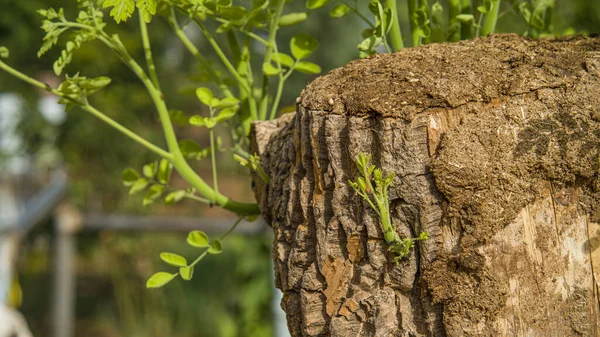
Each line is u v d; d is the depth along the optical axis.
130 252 4.19
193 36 4.27
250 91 1.20
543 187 1.04
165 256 1.14
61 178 3.19
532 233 1.04
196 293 3.96
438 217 1.03
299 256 1.06
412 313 1.04
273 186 1.10
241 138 1.23
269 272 3.57
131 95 3.91
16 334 2.17
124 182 1.21
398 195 1.03
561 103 1.04
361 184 1.02
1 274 2.42
